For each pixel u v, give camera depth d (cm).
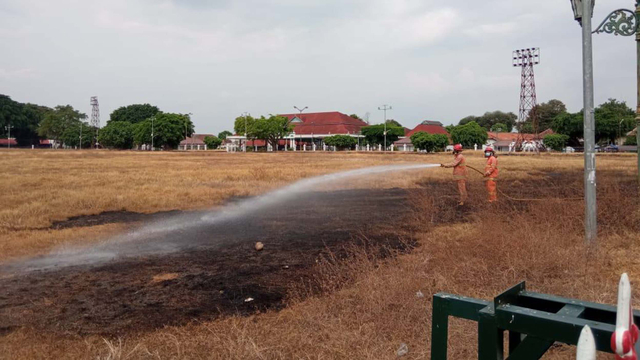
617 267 584
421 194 1273
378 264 593
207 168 2728
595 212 671
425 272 556
